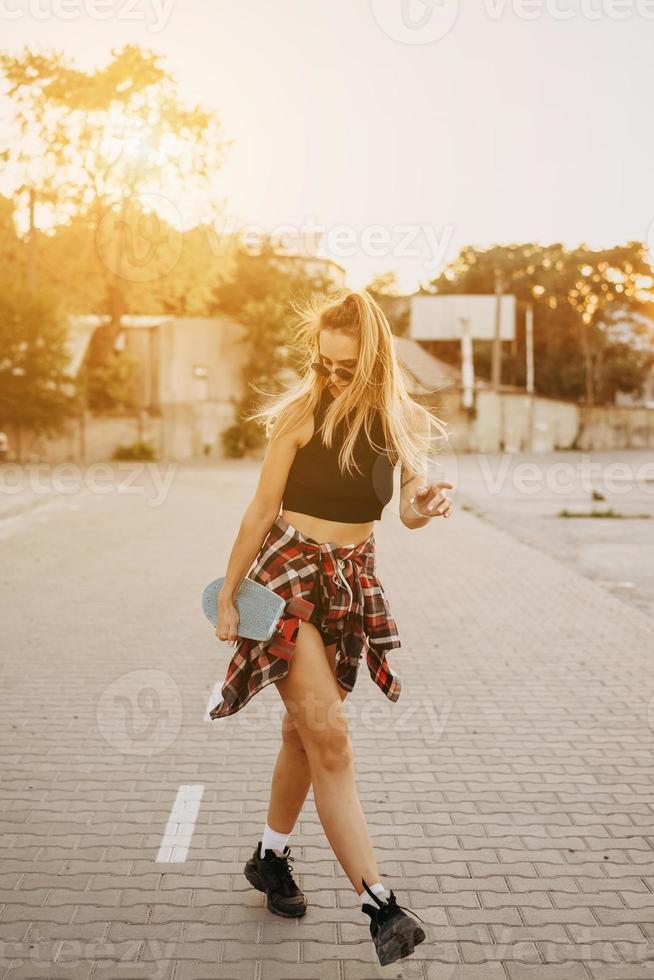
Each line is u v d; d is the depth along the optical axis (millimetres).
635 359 67562
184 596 7938
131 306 39344
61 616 7109
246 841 3227
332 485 2508
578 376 65188
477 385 51094
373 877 2350
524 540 12625
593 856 3127
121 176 31500
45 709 4754
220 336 39719
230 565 2539
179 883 2920
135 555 10359
